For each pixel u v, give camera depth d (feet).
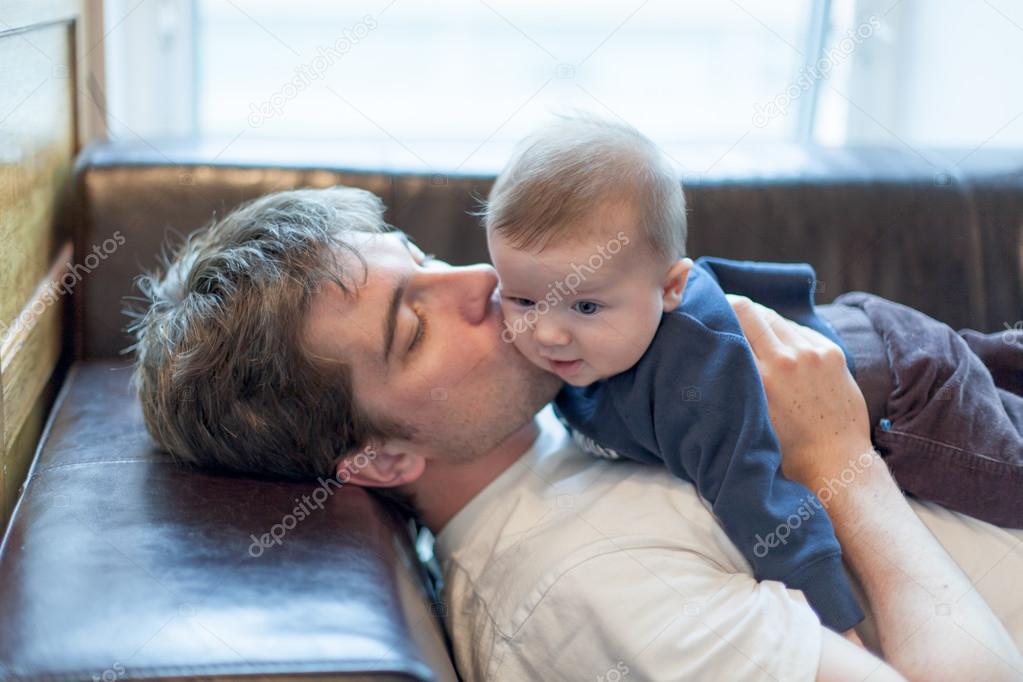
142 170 4.79
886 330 3.99
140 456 3.51
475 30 7.13
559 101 7.30
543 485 3.67
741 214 5.08
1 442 3.58
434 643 3.06
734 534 3.27
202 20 6.86
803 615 3.07
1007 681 3.09
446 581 3.74
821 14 7.16
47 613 2.55
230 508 3.15
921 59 6.83
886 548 3.38
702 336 3.34
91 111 5.98
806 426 3.60
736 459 3.26
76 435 3.69
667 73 7.35
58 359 4.68
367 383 3.42
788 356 3.64
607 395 3.52
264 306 3.34
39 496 3.20
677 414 3.33
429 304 3.52
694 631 3.05
